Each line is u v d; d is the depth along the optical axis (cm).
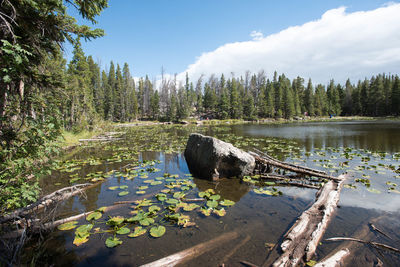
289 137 1642
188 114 5172
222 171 630
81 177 630
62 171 694
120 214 387
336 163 764
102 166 777
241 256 266
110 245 288
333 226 334
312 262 250
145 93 6191
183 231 328
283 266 243
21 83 364
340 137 1557
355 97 5666
